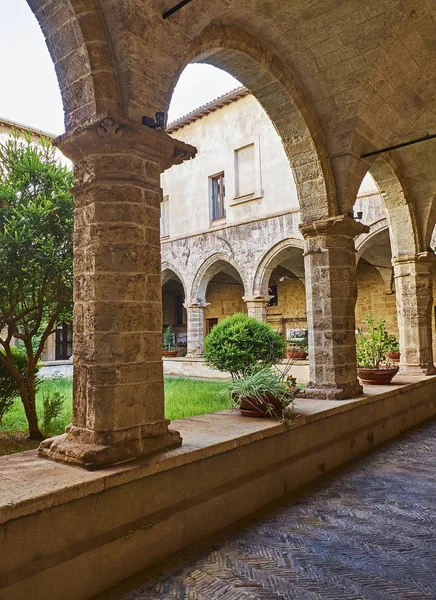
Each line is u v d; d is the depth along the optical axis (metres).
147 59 3.28
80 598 2.64
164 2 3.22
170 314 23.88
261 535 3.48
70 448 3.07
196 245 17.05
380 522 3.70
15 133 6.53
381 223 12.39
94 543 2.73
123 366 3.14
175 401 8.17
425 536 3.45
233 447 3.72
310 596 2.69
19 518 2.39
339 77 5.43
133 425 3.17
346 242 5.99
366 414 5.87
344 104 5.64
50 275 5.91
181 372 15.27
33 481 2.68
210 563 3.06
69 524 2.61
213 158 16.73
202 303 17.06
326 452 5.00
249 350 5.91
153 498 3.10
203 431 4.00
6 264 5.66
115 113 3.07
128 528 2.93
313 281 6.01
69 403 8.06
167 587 2.78
